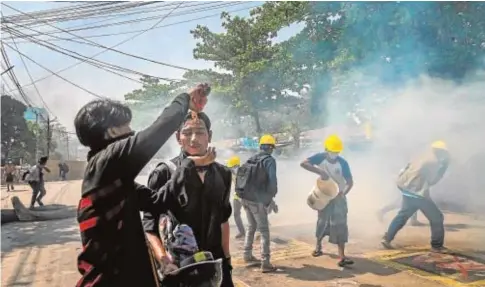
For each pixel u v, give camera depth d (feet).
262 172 17.49
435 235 19.67
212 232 7.04
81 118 5.55
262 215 17.52
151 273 5.52
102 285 5.24
